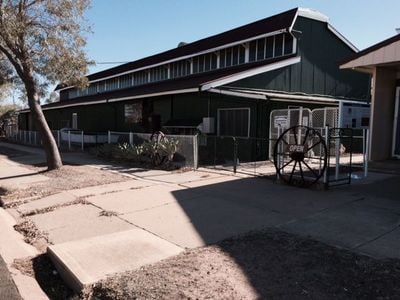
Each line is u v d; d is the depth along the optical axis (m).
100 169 12.46
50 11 11.23
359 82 19.30
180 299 3.46
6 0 10.55
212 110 16.25
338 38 17.94
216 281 3.79
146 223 6.16
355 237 5.08
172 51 23.94
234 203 7.21
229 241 5.07
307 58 16.62
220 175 10.54
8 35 10.70
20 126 40.06
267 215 6.31
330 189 8.13
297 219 6.02
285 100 14.56
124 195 8.33
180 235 5.46
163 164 12.55
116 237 5.42
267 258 4.39
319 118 13.42
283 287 3.65
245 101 14.77
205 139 13.97
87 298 3.80
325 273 3.94
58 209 7.45
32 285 4.30
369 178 9.34
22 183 10.38
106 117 24.92
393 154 11.53
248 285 3.71
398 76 11.34
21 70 11.70
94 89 32.66
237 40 17.66
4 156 18.28
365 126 13.66
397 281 3.70
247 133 14.73
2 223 6.80
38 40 11.30
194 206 7.12
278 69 15.45
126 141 16.33
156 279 3.89
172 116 18.55
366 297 3.43
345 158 13.86
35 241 5.75
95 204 7.64
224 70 18.38
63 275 4.41
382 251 4.55
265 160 14.30
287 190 8.22
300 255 4.46
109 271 4.20
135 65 26.41
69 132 21.12
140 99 19.88
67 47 11.79
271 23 16.98
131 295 3.61
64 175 11.30
